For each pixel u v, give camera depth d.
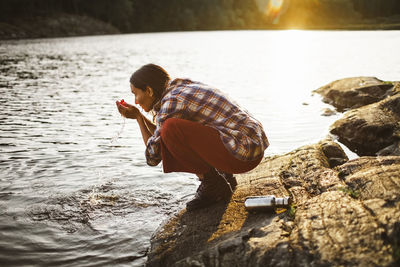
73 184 4.07
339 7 83.62
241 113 2.94
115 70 15.71
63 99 9.47
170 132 2.87
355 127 5.51
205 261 2.53
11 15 59.34
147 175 4.30
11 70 16.06
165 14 78.19
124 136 6.00
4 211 3.49
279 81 11.30
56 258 2.81
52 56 23.31
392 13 81.62
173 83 2.98
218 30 80.19
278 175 3.71
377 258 2.10
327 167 3.94
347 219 2.47
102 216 3.40
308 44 27.94
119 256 2.83
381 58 16.28
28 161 4.83
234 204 3.27
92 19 65.62
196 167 3.06
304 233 2.48
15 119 7.30
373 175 2.95
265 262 2.37
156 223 3.27
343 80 8.84
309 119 6.77
